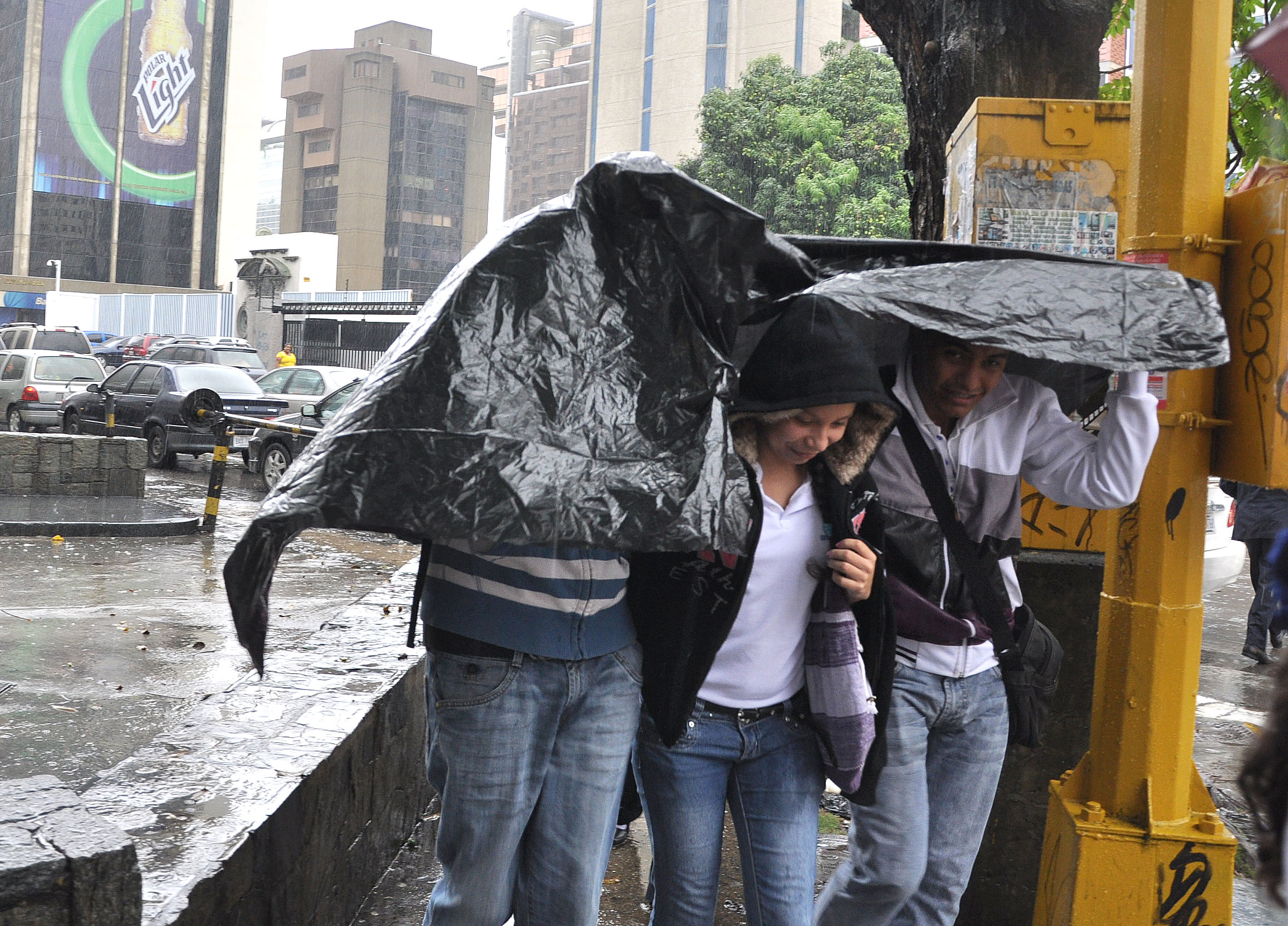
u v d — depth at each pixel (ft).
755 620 7.75
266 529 6.06
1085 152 11.12
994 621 8.22
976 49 13.51
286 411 55.06
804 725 8.01
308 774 10.23
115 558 32.14
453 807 7.47
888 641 7.73
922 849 8.23
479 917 7.59
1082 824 8.55
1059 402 8.65
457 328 6.50
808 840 8.07
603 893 12.60
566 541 6.45
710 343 6.92
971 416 8.34
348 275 472.03
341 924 11.45
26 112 300.20
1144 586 8.57
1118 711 8.68
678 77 310.65
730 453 6.91
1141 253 8.62
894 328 8.29
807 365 7.13
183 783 9.86
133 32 310.65
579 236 6.75
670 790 7.99
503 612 7.27
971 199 11.35
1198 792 8.80
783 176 123.95
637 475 6.66
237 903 8.50
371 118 469.98
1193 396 8.44
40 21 298.56
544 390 6.59
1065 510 11.25
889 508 8.25
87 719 17.37
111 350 130.52
